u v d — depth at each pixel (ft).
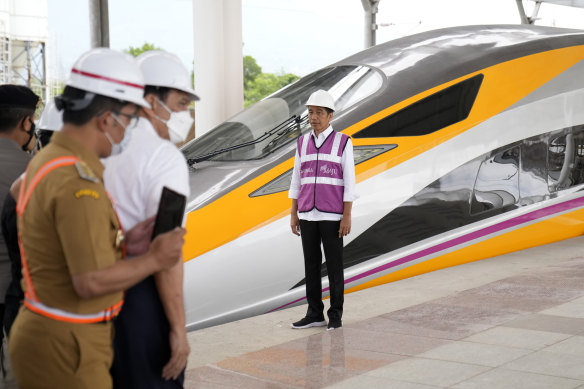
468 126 21.21
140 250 6.82
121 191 6.74
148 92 7.08
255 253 17.72
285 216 18.21
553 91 23.07
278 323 15.40
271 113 21.35
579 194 23.71
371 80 21.17
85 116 6.09
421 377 11.21
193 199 18.03
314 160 14.67
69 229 5.74
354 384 11.03
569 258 20.93
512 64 22.57
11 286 9.34
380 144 19.77
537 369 11.31
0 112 9.97
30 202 6.00
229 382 11.30
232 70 38.01
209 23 36.99
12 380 11.29
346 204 14.46
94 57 6.18
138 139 6.78
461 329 13.88
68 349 6.04
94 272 5.77
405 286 18.06
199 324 17.07
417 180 20.11
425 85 20.88
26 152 10.25
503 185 21.90
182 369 6.96
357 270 19.22
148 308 6.80
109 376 6.42
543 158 22.79
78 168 5.90
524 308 15.30
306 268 14.98
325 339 13.62
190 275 16.94
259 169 18.75
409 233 20.04
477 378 11.03
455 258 20.98
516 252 22.17
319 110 14.53
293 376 11.53
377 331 14.03
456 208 20.86
